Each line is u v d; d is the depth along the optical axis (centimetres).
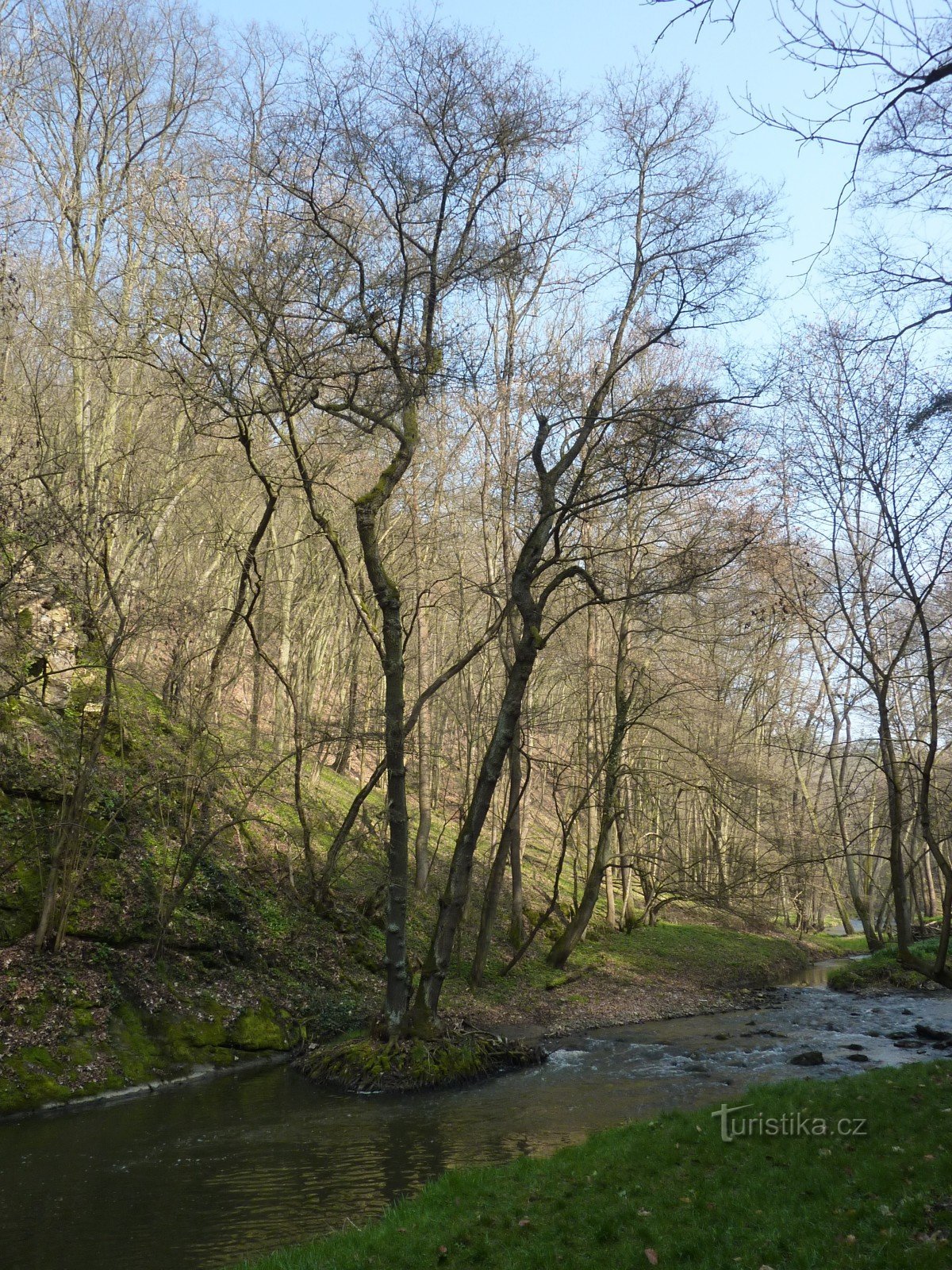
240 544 2344
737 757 3219
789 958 3120
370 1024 1734
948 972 1359
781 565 2467
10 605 1387
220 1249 845
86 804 1557
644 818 3453
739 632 2862
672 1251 723
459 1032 1586
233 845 2048
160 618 1686
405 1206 884
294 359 1552
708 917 3606
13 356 1994
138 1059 1462
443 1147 1132
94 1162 1092
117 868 1669
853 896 3356
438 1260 749
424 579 2755
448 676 1744
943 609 2244
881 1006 2228
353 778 3447
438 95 1539
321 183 1574
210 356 1634
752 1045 1733
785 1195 796
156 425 2334
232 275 1538
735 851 3375
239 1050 1606
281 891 2044
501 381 2170
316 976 1880
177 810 1864
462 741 3108
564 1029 1930
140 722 1925
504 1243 769
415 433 1636
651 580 1969
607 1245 751
